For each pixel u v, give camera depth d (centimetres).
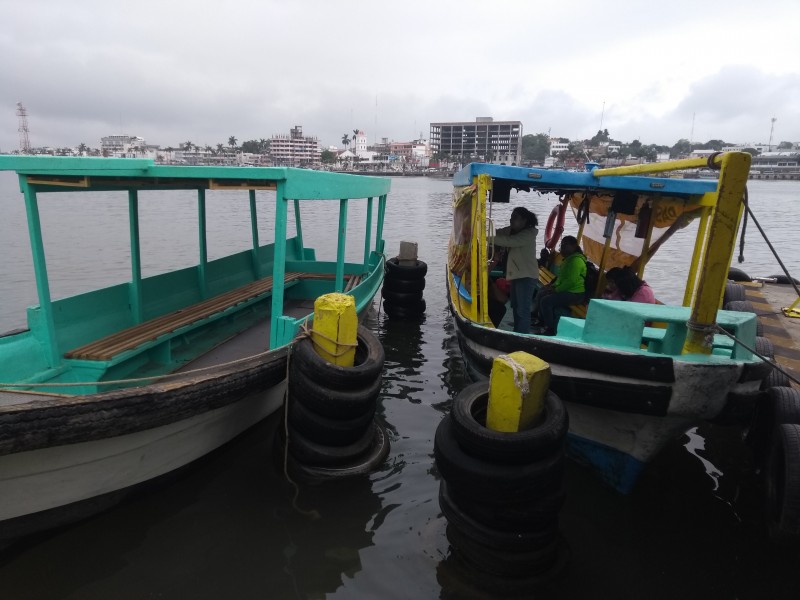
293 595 395
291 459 540
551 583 414
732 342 475
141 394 408
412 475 548
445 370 835
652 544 461
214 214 3039
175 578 405
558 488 415
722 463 597
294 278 942
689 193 638
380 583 408
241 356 647
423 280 1130
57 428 367
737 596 407
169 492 503
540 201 4703
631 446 496
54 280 1374
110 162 495
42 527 420
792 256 2050
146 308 673
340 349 526
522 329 717
